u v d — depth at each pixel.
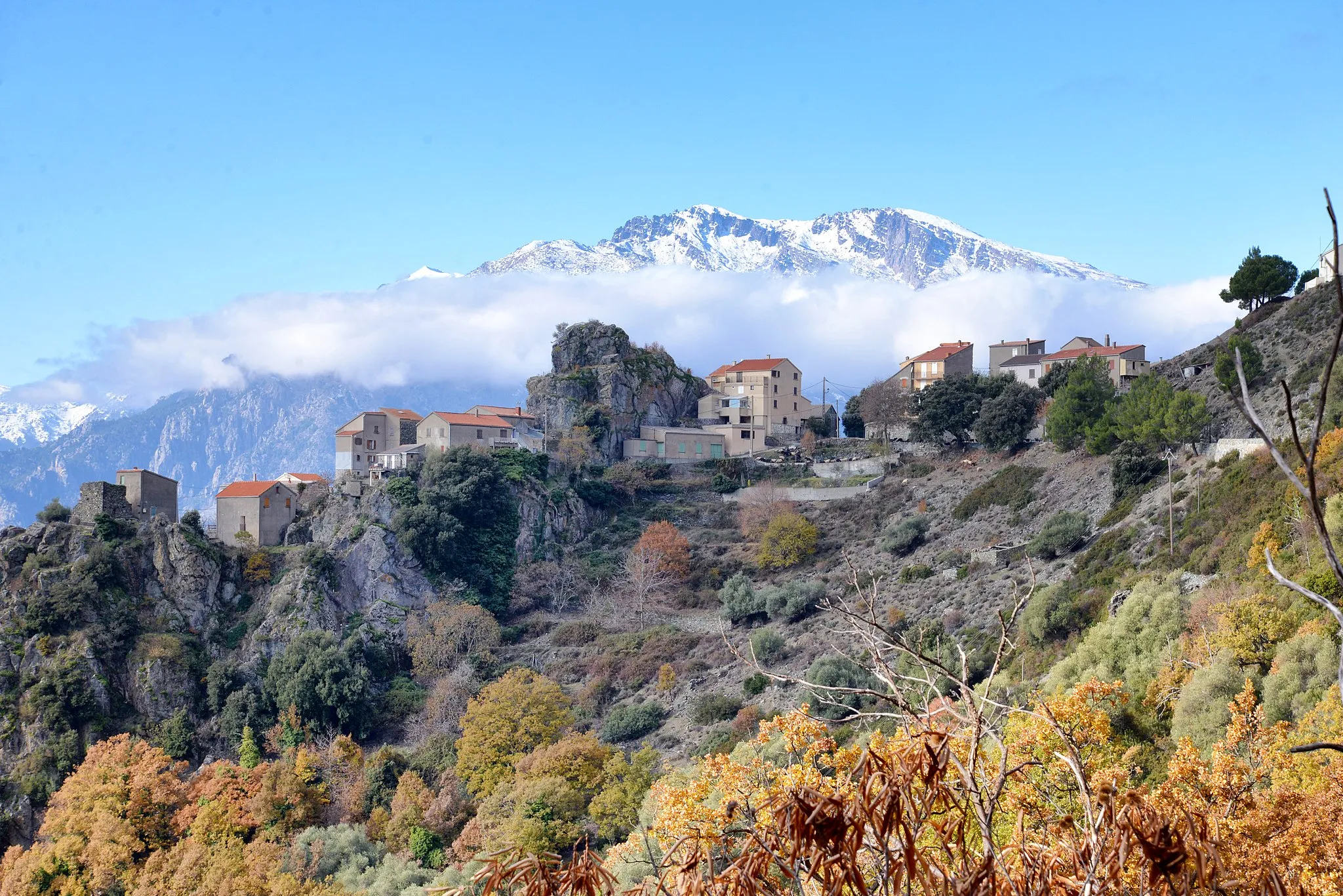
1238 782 28.69
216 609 124.50
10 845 97.62
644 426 176.38
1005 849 10.57
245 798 87.56
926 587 109.00
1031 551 104.62
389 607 127.81
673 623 124.00
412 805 84.69
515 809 77.56
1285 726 35.84
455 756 95.31
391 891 70.31
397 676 120.00
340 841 79.44
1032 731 27.22
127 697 111.81
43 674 108.50
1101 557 91.38
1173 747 48.66
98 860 82.00
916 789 10.05
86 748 105.19
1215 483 87.38
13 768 102.50
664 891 10.09
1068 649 77.75
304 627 120.69
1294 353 112.31
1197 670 51.62
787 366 186.88
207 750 109.56
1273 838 24.72
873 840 10.09
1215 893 10.23
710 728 94.25
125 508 128.62
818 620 109.75
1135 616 64.69
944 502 131.50
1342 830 24.16
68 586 115.50
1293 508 67.69
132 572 122.12
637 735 98.81
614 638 121.06
